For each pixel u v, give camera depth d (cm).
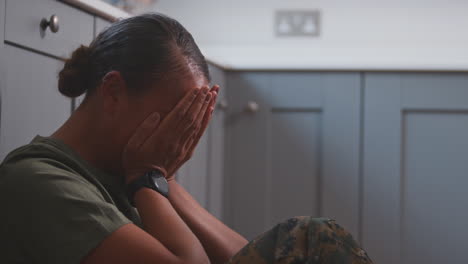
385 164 248
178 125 101
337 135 251
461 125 247
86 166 98
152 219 95
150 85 98
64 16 137
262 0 289
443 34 278
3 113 118
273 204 254
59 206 86
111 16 158
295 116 254
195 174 224
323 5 285
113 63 99
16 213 87
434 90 247
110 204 90
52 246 85
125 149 100
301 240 86
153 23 101
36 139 101
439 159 247
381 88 249
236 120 257
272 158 255
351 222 250
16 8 120
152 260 86
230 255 113
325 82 252
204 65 105
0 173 92
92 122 100
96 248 85
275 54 280
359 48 278
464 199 246
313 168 253
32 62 127
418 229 247
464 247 245
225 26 291
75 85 103
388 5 281
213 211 246
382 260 248
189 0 292
